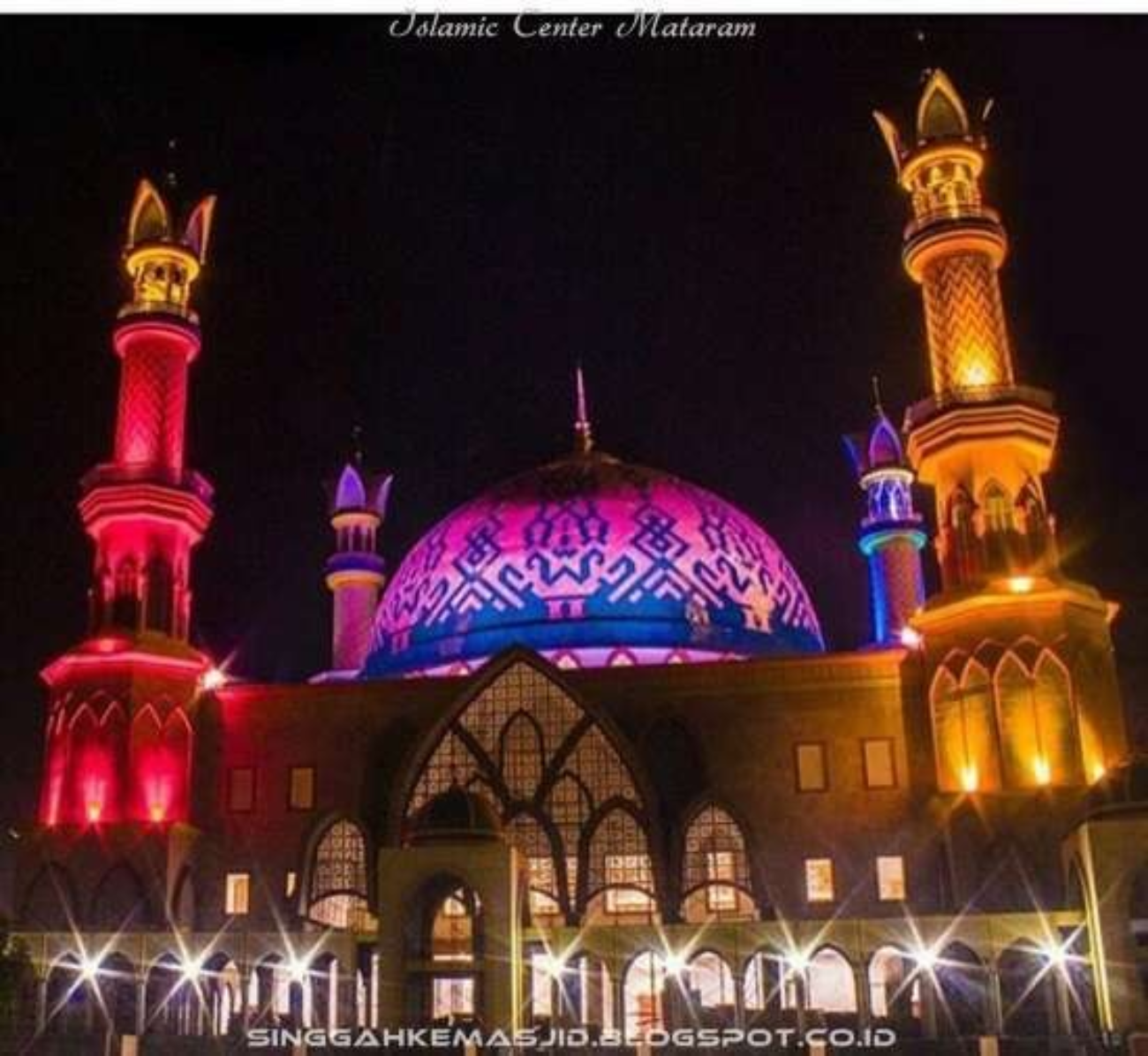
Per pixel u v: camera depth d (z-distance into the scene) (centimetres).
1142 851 4344
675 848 5453
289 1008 5453
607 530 6353
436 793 5350
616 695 5725
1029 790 4906
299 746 5844
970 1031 4806
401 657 6391
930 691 5272
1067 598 5097
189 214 6181
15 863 5291
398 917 4628
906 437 5725
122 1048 4384
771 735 5628
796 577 6844
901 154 5950
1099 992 4347
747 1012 5097
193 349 6050
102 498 5681
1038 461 5450
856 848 5441
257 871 5688
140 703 5444
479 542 6475
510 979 4538
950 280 5628
